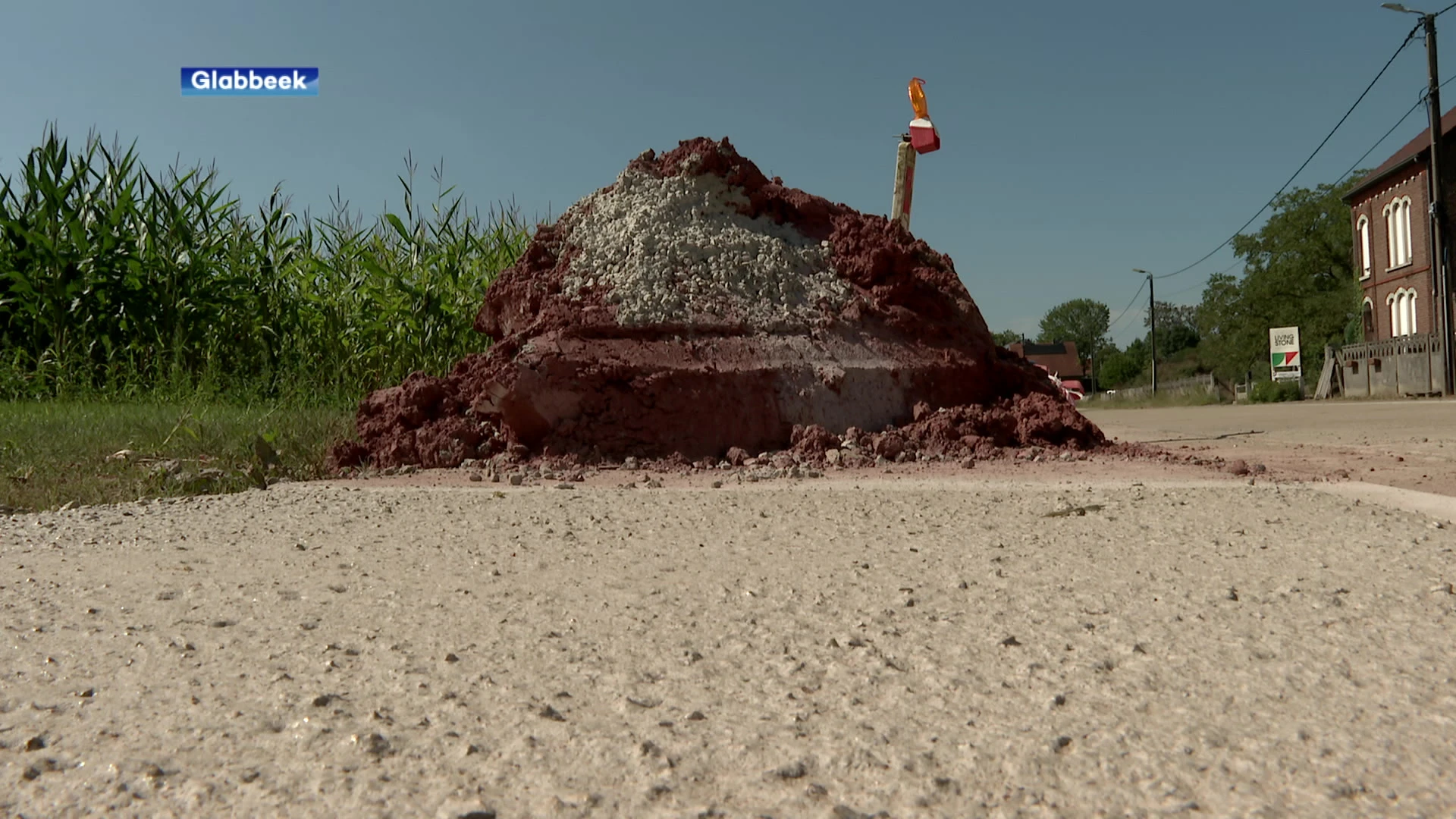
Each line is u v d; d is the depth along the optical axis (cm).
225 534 450
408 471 752
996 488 589
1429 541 380
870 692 212
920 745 182
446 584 331
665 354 815
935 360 865
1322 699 203
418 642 257
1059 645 244
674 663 236
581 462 768
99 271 1202
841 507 509
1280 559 348
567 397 785
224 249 1313
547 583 330
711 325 839
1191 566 338
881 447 771
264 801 164
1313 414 1831
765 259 916
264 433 830
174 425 832
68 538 448
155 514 523
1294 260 4875
